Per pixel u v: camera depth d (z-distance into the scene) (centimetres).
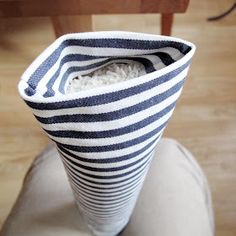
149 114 32
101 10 113
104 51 35
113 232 60
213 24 159
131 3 112
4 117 127
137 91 30
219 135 123
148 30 157
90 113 30
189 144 121
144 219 61
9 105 130
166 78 31
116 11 114
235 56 147
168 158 69
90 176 38
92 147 33
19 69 141
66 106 29
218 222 103
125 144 34
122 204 48
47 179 67
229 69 142
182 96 132
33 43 150
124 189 43
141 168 40
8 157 117
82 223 62
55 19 121
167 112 34
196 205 63
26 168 115
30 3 112
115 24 158
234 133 124
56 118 31
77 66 36
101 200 45
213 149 120
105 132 32
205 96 133
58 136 33
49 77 32
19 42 150
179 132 123
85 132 32
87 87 35
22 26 155
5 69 141
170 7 114
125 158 35
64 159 39
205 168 115
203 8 164
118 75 36
